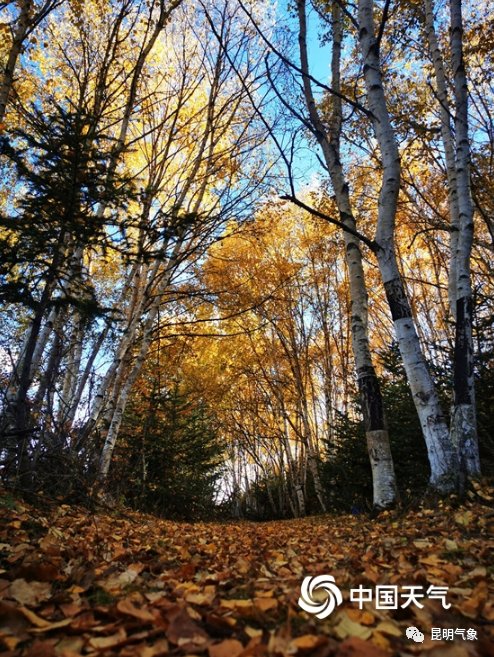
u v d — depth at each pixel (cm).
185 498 1198
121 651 130
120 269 1278
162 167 941
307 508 1977
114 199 524
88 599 196
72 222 485
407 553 291
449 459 504
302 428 2489
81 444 684
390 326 2130
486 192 1055
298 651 128
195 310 1388
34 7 759
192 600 188
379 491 590
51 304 525
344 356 2094
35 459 531
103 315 566
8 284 480
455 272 811
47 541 299
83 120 495
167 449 1156
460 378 547
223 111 1034
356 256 710
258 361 1977
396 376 1140
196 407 1483
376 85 590
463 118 647
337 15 852
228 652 129
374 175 1423
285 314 1897
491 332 822
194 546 399
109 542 366
